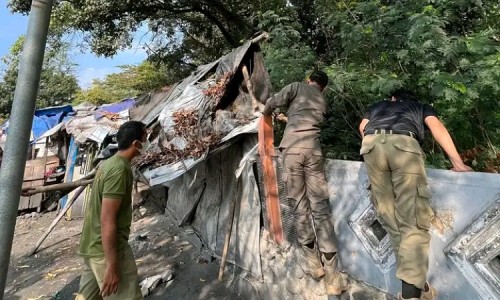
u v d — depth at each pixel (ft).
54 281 15.83
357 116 14.34
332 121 14.73
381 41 13.28
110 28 39.81
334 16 14.74
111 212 7.69
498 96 11.06
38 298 14.46
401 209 6.46
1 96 90.17
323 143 14.52
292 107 9.71
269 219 11.44
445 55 11.06
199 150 12.25
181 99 15.71
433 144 11.53
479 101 11.38
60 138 32.09
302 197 9.32
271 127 11.14
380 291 8.18
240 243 13.00
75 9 37.24
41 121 36.91
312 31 24.12
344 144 14.28
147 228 19.74
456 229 6.48
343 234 9.21
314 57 15.61
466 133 11.53
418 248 6.25
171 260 15.39
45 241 21.76
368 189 7.46
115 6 36.70
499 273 5.94
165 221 20.01
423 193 6.38
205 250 15.16
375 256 8.23
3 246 5.14
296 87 9.80
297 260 10.25
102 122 27.09
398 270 6.38
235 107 13.64
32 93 5.49
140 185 23.68
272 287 11.35
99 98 76.23
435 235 6.89
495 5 13.67
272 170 11.06
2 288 5.12
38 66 5.57
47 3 5.68
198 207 16.44
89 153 27.20
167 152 13.88
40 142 33.37
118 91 78.13
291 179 9.34
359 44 13.58
